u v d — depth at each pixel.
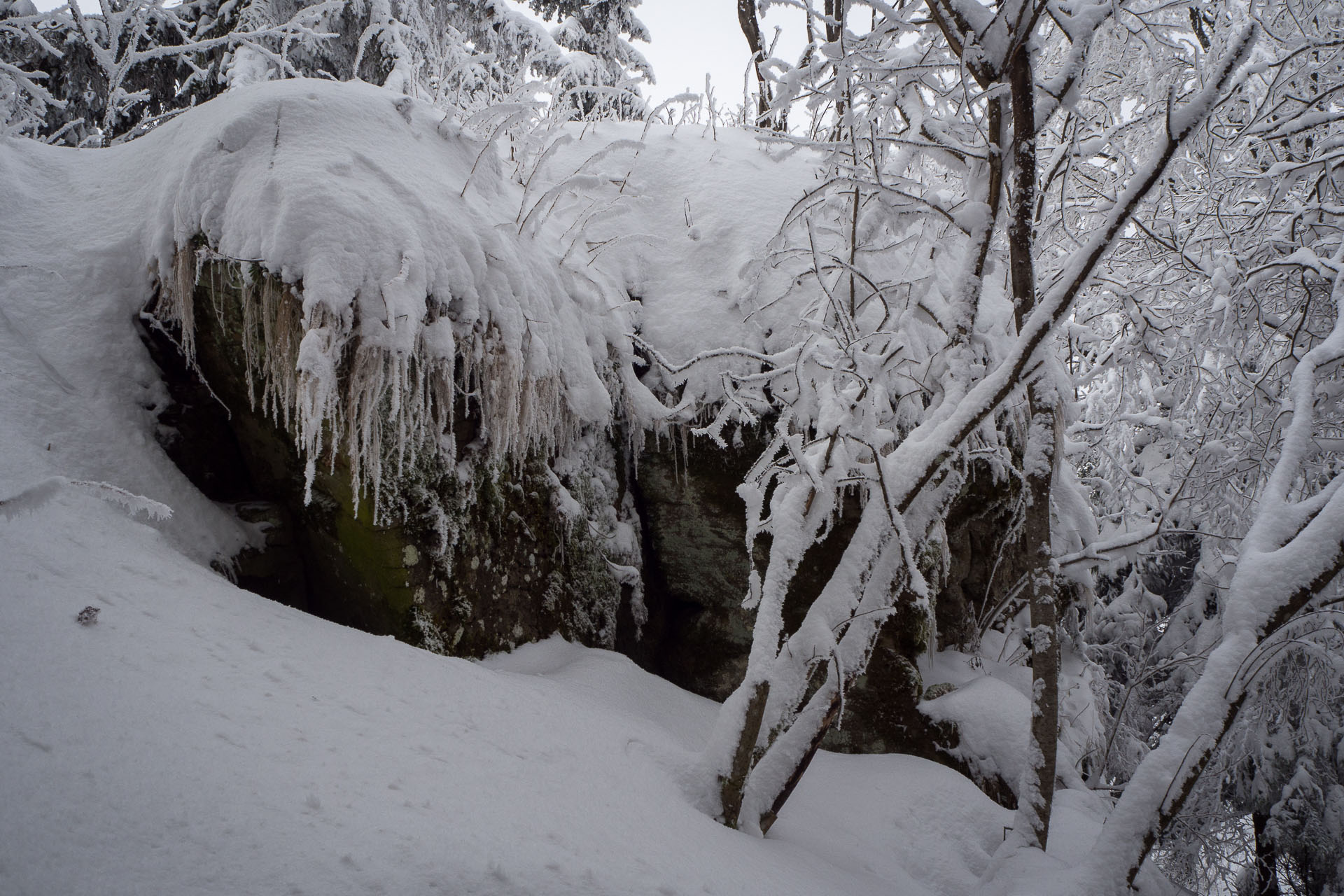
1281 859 7.37
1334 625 5.20
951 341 3.63
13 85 5.99
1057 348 5.74
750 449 4.75
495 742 2.62
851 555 3.26
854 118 3.91
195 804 1.76
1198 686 3.14
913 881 3.34
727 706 3.11
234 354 3.62
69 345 3.52
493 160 4.60
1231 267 5.80
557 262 4.50
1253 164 6.58
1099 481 7.58
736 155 5.95
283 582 3.82
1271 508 3.34
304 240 3.27
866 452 3.38
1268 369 5.51
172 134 4.05
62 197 4.06
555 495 4.34
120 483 3.33
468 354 3.72
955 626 5.55
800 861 2.89
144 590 2.71
